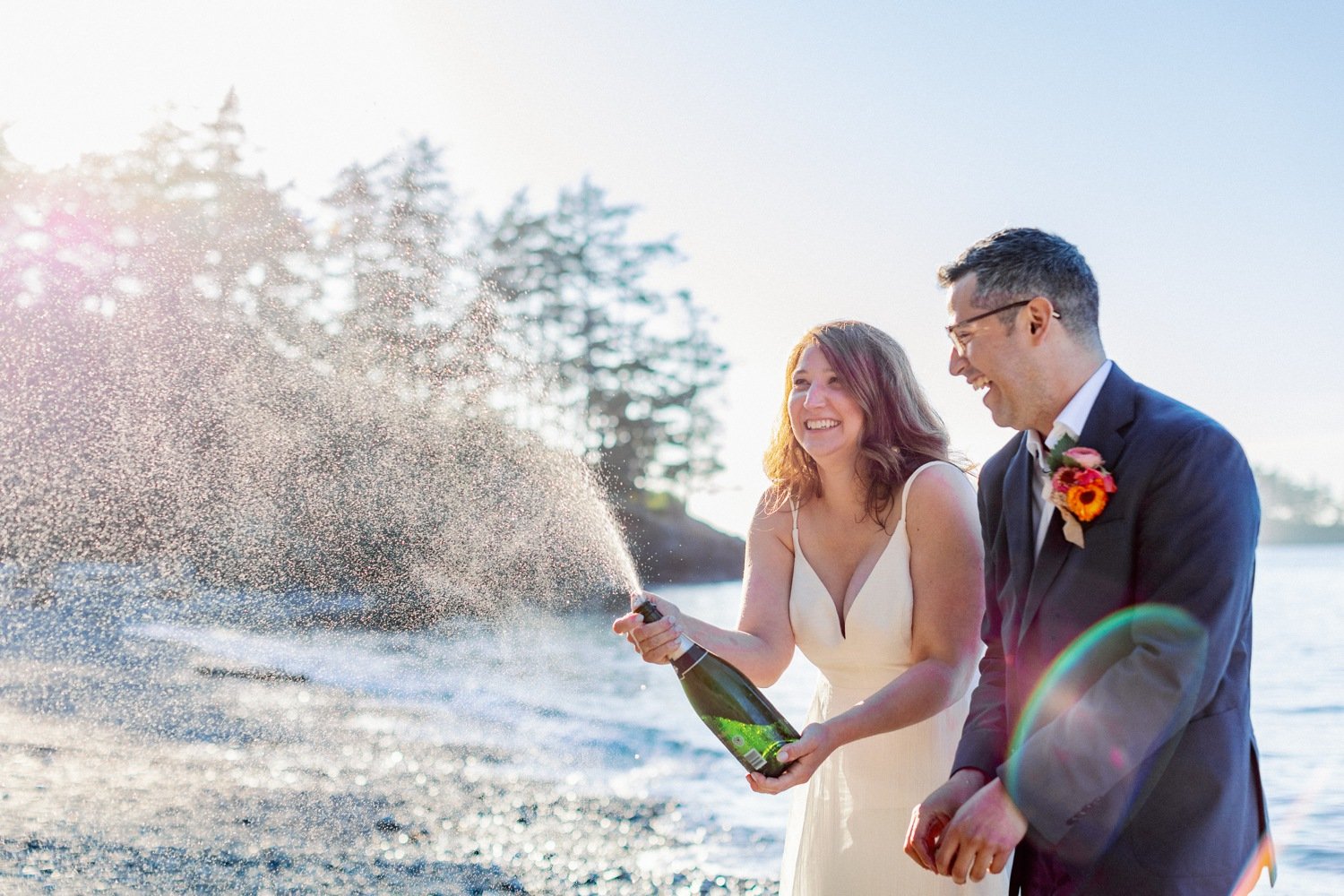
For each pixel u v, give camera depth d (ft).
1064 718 8.06
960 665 10.94
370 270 124.88
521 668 42.57
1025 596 9.01
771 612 11.94
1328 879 16.90
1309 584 111.45
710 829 20.33
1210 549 7.91
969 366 8.99
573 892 15.56
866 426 11.39
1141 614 8.09
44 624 34.91
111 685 28.84
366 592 42.75
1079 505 8.30
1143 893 8.02
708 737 30.42
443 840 17.57
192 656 34.12
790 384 11.94
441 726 29.04
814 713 12.20
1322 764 26.81
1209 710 8.16
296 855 15.67
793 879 11.69
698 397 207.82
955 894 10.73
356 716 29.07
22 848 14.93
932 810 8.79
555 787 22.75
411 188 133.49
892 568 11.22
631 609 10.80
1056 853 8.24
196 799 18.33
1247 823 8.33
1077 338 8.69
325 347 53.93
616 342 204.54
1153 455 8.27
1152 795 8.10
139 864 14.57
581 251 203.82
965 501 11.10
